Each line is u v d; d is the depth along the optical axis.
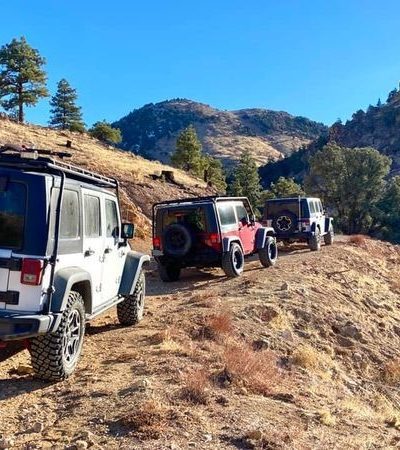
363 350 11.04
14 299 5.33
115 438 4.52
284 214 21.05
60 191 5.50
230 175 161.12
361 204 87.69
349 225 89.19
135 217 25.25
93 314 6.89
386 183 96.12
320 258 18.56
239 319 9.66
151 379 5.97
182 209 14.12
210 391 5.83
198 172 81.88
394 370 10.41
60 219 5.84
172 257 14.15
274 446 4.59
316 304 12.08
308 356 8.73
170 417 4.93
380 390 9.55
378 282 18.36
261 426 5.04
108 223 7.76
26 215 5.38
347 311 12.84
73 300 6.00
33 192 5.41
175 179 44.06
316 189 90.56
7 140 40.16
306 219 20.86
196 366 6.67
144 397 5.33
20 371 6.29
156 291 13.30
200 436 4.65
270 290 12.34
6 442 4.38
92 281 6.87
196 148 82.62
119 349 7.55
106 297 7.79
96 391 5.59
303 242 23.19
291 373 7.88
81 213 6.49
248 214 16.12
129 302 8.95
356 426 5.85
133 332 8.57
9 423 4.88
